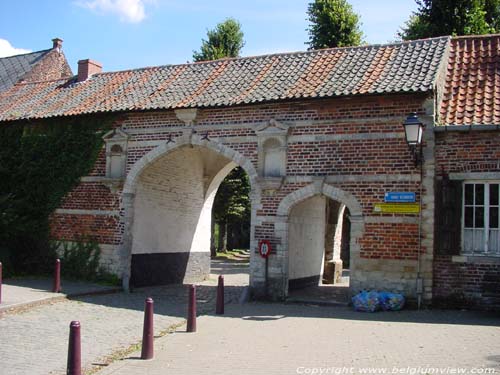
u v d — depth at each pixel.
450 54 16.17
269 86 15.88
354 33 28.23
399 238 13.70
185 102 16.20
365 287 13.93
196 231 21.39
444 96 14.65
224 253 38.97
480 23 25.05
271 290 15.02
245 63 17.97
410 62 15.16
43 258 18.27
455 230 13.27
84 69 20.86
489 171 13.12
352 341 9.77
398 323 11.52
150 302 8.91
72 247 17.89
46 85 21.42
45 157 18.55
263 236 15.21
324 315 12.66
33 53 27.02
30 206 18.47
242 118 15.73
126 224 17.22
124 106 17.02
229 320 12.02
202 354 8.99
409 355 8.65
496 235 13.14
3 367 8.35
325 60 16.70
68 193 18.14
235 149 15.73
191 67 18.91
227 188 33.19
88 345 9.95
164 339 10.14
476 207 13.34
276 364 8.27
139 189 17.58
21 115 18.67
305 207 18.00
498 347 9.14
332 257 20.20
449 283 13.30
